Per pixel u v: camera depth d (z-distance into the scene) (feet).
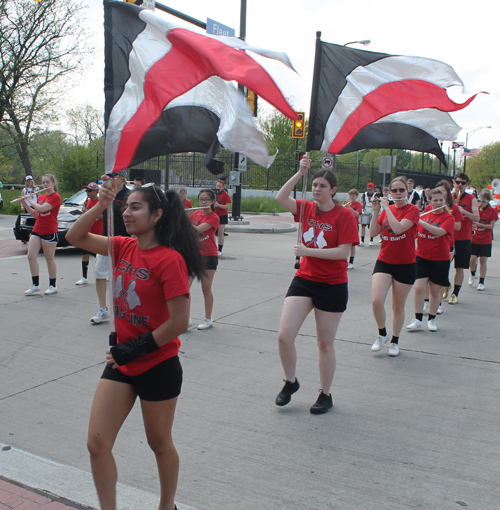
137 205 7.88
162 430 8.10
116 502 8.50
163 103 9.08
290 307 13.28
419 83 14.71
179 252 8.18
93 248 8.53
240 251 45.01
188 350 18.19
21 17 91.71
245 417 13.01
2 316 22.20
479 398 14.33
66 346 18.43
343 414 13.24
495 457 11.16
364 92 14.85
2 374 15.75
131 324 8.09
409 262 17.37
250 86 8.25
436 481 10.18
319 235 12.98
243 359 17.33
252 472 10.47
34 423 12.60
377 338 19.48
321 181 12.87
